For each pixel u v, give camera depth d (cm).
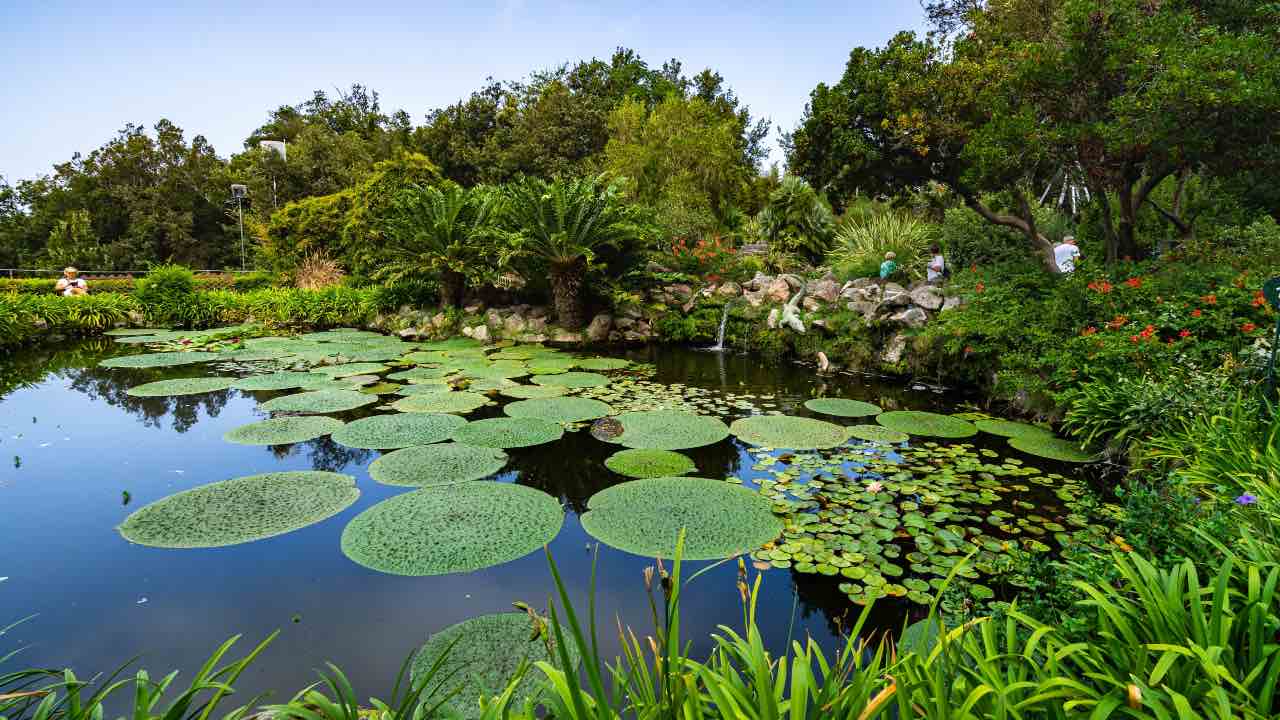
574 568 278
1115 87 630
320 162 2662
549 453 442
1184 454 319
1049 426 502
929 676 123
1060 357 487
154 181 3316
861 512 335
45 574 270
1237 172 662
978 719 110
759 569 276
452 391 643
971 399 625
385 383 692
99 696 133
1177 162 612
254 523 319
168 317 1270
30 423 520
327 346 972
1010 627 141
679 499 350
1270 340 407
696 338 1040
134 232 3023
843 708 117
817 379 733
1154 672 107
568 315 1064
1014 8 825
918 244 1073
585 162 2255
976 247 1006
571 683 106
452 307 1150
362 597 253
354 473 400
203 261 3164
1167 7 657
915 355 712
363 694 194
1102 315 535
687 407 581
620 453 437
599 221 1000
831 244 1387
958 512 333
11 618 236
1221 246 770
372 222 1455
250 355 883
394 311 1245
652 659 212
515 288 1155
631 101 2088
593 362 841
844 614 242
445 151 2491
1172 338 472
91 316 1155
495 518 325
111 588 259
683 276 1098
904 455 433
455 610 244
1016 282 669
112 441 470
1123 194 713
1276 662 109
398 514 329
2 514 333
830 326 823
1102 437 432
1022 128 627
